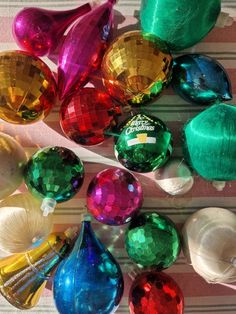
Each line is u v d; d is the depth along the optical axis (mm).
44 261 251
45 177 230
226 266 238
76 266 234
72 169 235
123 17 269
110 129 243
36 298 259
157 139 231
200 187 272
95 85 271
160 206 273
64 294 233
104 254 245
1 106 227
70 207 272
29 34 240
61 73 243
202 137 229
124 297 274
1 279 253
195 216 255
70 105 237
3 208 239
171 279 252
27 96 225
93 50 238
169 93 271
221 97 240
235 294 276
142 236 240
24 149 270
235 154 225
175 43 246
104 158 271
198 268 249
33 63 230
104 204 237
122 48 225
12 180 236
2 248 242
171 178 248
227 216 250
